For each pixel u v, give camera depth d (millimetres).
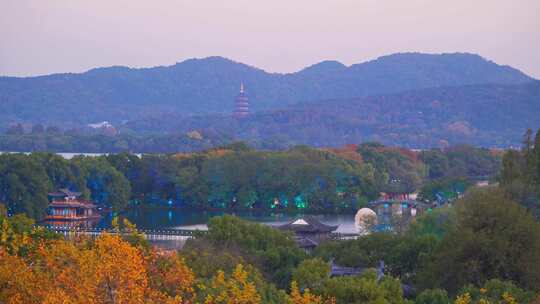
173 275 168375
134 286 134375
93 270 133875
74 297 130625
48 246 176500
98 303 131625
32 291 140875
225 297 153250
